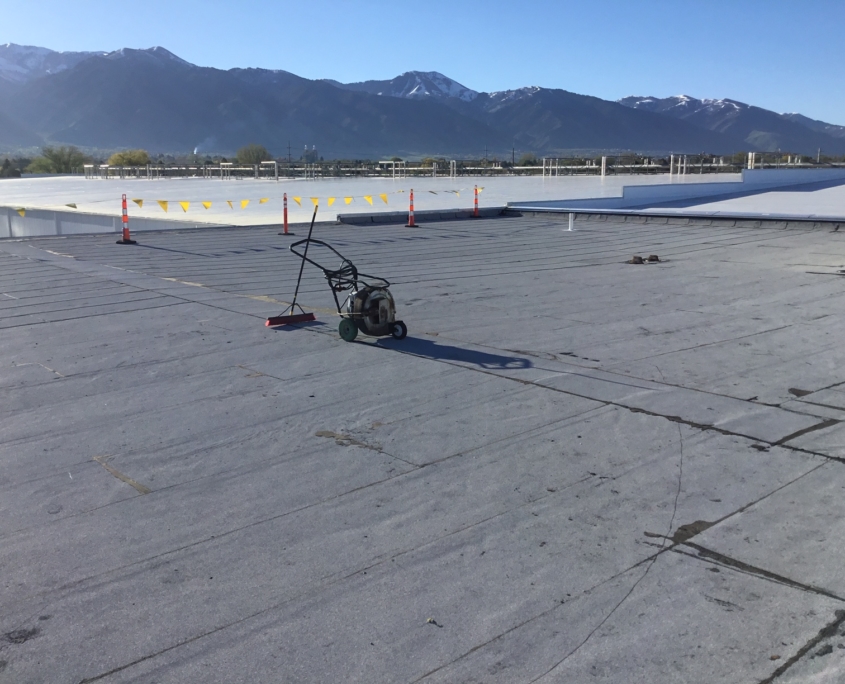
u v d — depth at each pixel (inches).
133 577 149.9
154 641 130.1
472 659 124.0
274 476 195.3
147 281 486.3
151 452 211.5
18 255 617.0
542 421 230.1
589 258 596.1
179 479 194.4
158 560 156.1
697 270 523.2
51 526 171.0
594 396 252.1
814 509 172.9
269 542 162.6
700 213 864.3
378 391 260.1
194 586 146.5
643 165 2037.4
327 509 177.0
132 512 177.2
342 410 242.2
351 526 169.0
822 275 491.2
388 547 159.6
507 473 194.5
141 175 2402.8
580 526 167.2
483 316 377.4
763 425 224.1
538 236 763.4
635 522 168.4
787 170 1526.8
